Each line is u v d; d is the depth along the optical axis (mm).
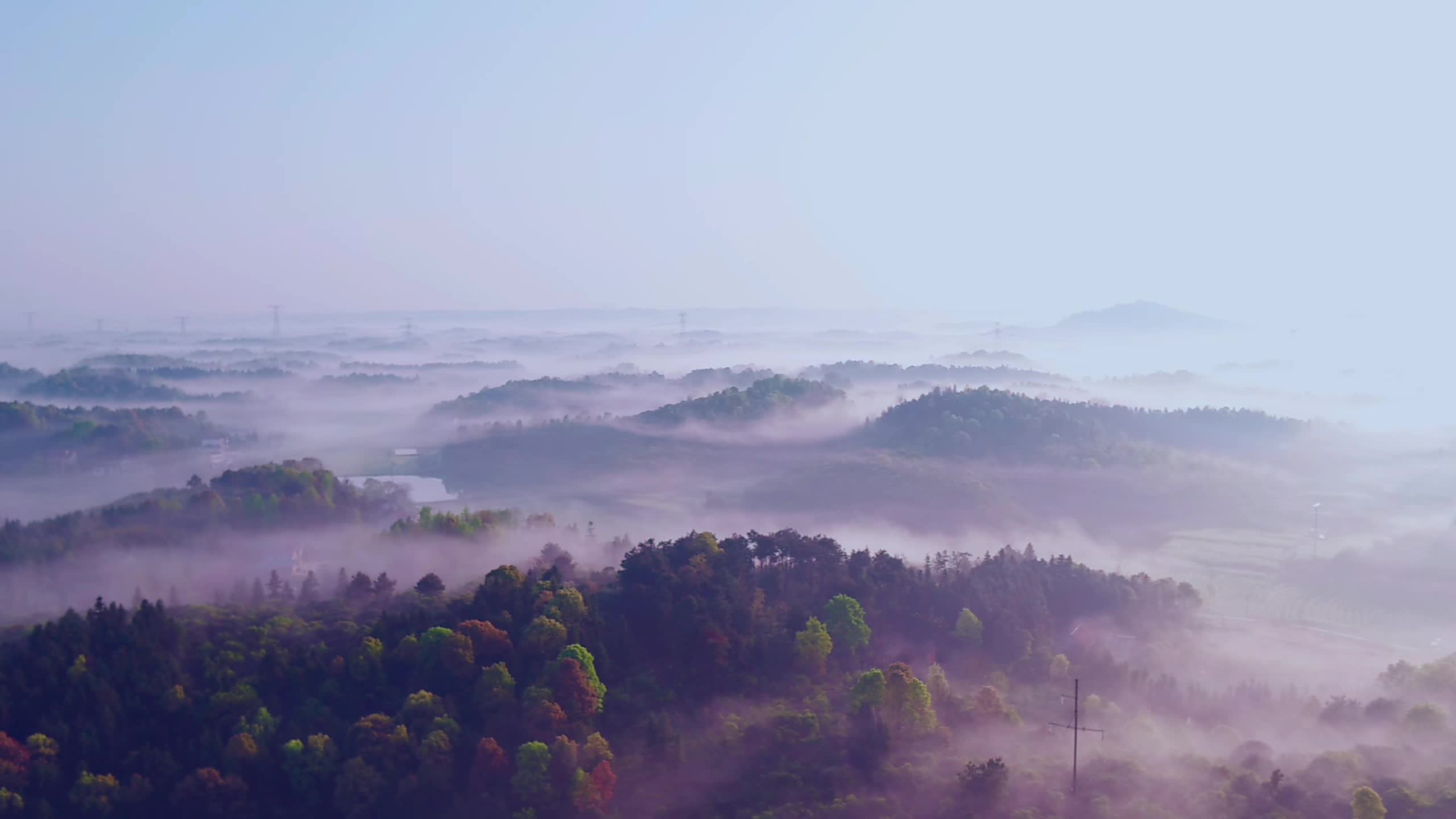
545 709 107812
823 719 113125
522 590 129000
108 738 104812
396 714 108938
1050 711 117750
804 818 95625
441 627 118062
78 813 97562
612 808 100375
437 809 101500
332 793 102625
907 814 96500
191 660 117562
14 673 109125
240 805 100500
